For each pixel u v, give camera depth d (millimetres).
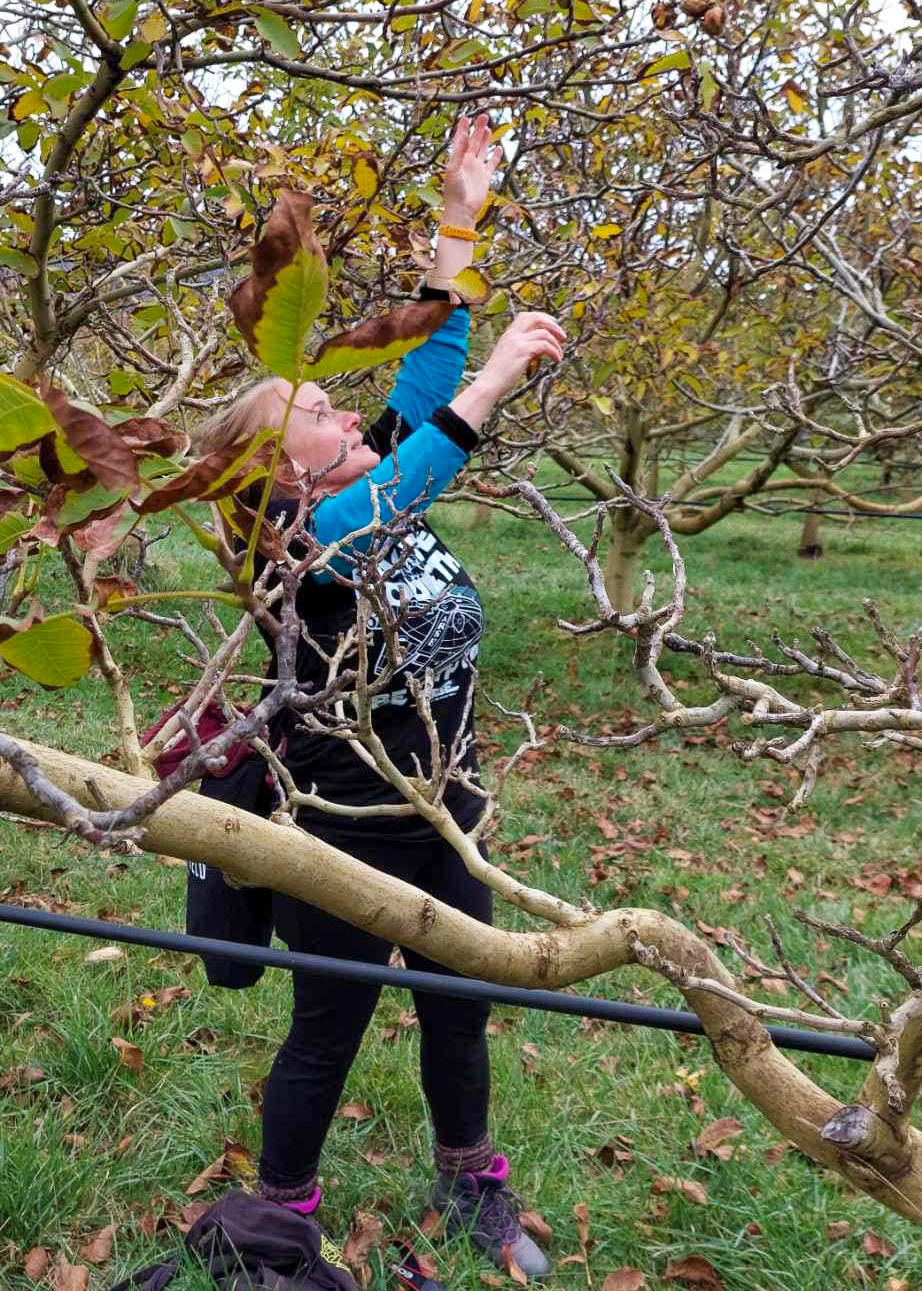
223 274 2879
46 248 2518
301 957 1444
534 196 5160
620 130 5066
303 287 528
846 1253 2521
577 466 8031
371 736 1209
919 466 6828
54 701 6613
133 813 669
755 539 15766
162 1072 3078
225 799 1894
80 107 2281
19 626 695
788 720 1180
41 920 1488
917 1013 1240
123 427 705
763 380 6363
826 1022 1244
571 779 6066
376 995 2096
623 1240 2568
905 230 4902
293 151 2998
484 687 7844
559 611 9883
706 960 1375
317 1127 2160
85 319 2889
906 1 2572
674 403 6887
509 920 4211
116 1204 2605
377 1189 2666
